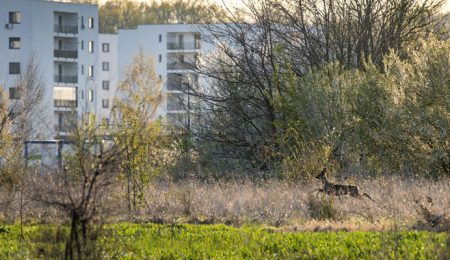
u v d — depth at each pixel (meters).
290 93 90.00
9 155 64.31
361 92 85.38
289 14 101.12
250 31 100.31
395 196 57.12
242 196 62.19
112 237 32.38
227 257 35.81
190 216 54.91
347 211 52.09
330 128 86.12
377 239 38.53
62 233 31.45
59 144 45.28
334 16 101.50
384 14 101.69
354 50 101.56
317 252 35.22
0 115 69.94
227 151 98.81
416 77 83.25
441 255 33.28
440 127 80.69
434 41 83.94
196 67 102.81
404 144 82.25
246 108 99.88
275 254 35.31
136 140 58.78
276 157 92.25
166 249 38.41
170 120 101.44
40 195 32.12
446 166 80.81
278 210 54.50
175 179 86.25
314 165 72.00
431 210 49.03
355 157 84.69
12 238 43.53
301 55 101.31
